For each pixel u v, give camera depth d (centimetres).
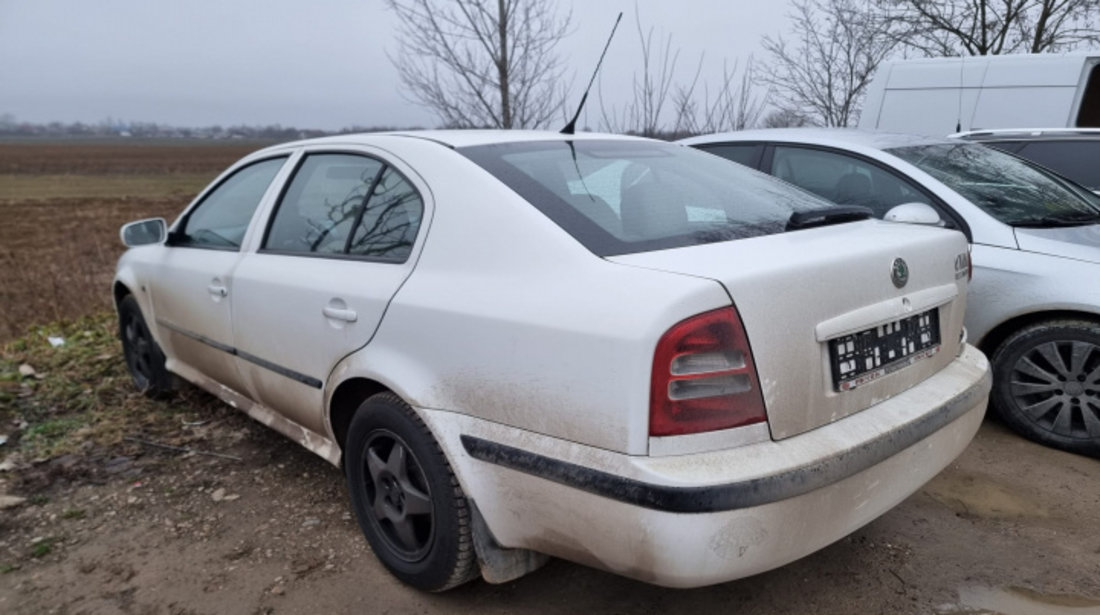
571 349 207
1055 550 288
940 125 763
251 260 337
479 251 243
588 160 287
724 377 198
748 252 223
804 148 478
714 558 193
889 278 236
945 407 245
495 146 282
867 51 1126
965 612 254
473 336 231
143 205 3023
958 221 399
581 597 267
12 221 2411
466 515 246
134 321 464
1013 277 373
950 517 312
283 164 349
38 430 417
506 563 245
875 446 217
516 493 223
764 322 203
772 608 258
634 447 197
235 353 349
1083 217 411
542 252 229
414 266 260
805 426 211
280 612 263
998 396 387
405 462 264
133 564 293
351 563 290
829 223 263
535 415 217
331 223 306
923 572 276
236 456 384
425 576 261
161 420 430
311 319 293
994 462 361
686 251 224
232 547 303
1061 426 371
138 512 331
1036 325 373
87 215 2622
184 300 385
